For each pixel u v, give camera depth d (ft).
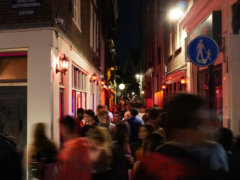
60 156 11.03
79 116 22.54
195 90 32.40
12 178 10.21
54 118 20.85
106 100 82.33
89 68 43.75
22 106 20.98
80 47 34.06
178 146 5.78
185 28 35.83
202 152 5.73
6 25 20.57
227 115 21.79
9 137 11.21
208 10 26.50
